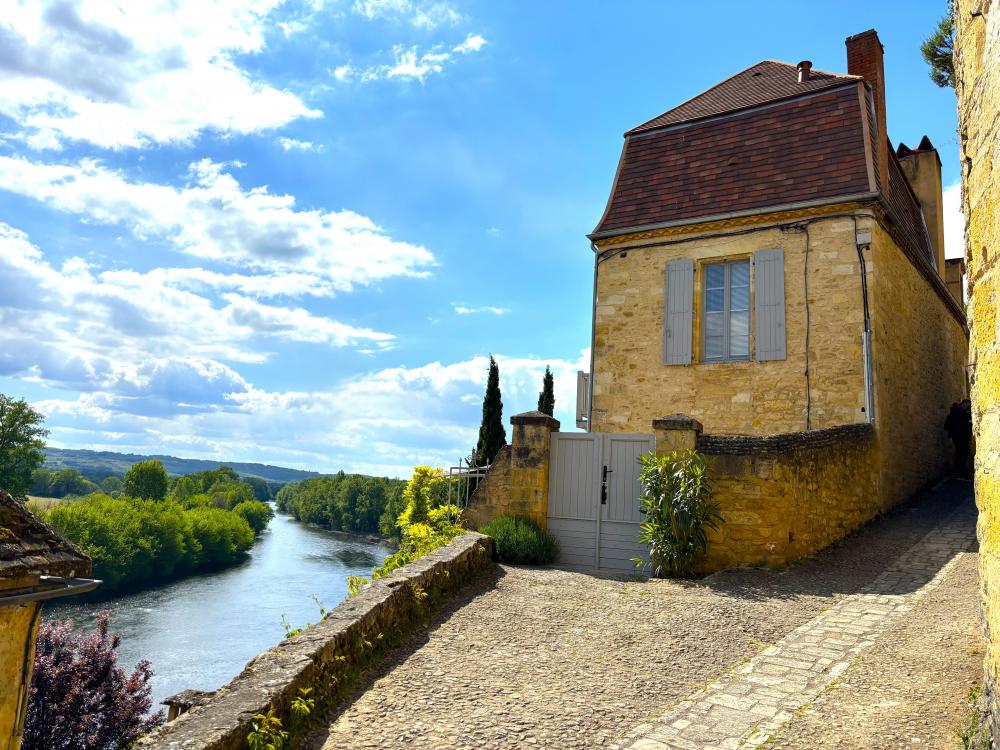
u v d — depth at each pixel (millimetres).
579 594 7469
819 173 11914
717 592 7371
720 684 4922
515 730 4246
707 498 8383
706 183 13094
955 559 8234
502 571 8445
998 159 2939
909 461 12805
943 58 9820
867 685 4676
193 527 53875
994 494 2965
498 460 10539
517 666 5367
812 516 8836
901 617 6195
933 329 15352
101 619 12031
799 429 11500
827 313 11516
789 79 13984
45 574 4027
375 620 5629
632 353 13172
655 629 6230
